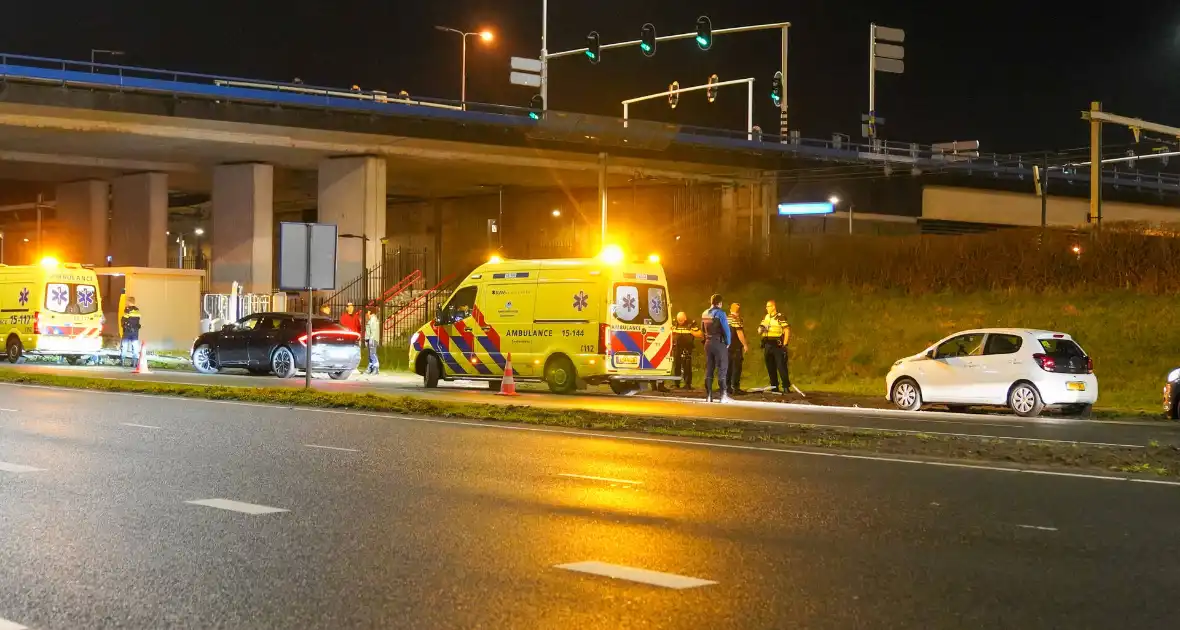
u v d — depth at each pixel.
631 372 23.98
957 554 7.82
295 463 12.34
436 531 8.55
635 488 10.77
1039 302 32.09
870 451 13.77
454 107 50.78
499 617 6.09
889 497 10.30
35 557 7.57
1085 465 12.50
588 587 6.77
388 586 6.78
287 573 7.12
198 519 8.98
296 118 47.16
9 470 11.66
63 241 63.38
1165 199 69.25
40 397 21.17
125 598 6.51
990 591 6.75
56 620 6.05
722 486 10.93
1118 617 6.16
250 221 54.47
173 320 40.34
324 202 53.09
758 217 57.38
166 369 32.69
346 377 30.58
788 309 36.47
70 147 50.38
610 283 23.80
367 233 51.97
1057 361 20.45
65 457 12.73
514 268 25.16
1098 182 39.78
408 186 62.94
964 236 35.03
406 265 62.84
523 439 14.77
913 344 31.16
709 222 59.31
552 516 9.23
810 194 57.31
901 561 7.59
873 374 29.98
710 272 42.59
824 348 32.34
